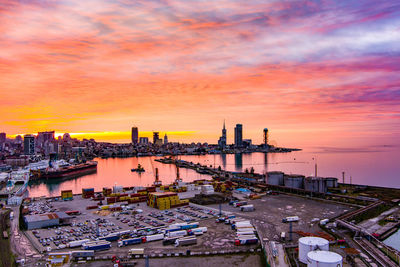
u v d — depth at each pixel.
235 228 135.88
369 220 150.25
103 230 138.38
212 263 101.88
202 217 157.62
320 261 87.75
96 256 107.81
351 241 119.25
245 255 107.81
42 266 100.25
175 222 150.00
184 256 107.50
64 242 122.06
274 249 108.62
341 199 195.38
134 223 148.62
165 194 190.50
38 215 154.00
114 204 194.62
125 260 103.31
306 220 149.62
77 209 187.00
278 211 168.88
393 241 124.62
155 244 119.19
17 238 129.12
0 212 180.38
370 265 96.19
